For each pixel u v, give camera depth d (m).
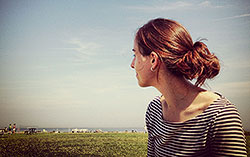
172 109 0.91
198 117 0.81
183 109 0.87
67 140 13.76
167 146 0.90
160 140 0.95
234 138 0.73
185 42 0.84
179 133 0.86
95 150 9.98
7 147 10.51
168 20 0.90
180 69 0.82
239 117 0.77
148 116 1.09
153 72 0.89
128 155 8.89
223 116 0.76
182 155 0.84
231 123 0.75
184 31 0.87
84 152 9.50
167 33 0.85
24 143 12.13
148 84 0.93
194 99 0.85
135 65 0.93
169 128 0.89
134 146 11.00
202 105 0.83
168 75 0.87
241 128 0.75
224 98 0.82
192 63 0.80
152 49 0.86
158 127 0.97
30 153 9.30
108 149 10.21
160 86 0.91
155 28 0.88
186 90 0.86
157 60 0.86
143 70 0.90
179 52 0.83
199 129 0.81
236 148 0.72
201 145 0.80
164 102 1.01
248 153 6.59
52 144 11.86
